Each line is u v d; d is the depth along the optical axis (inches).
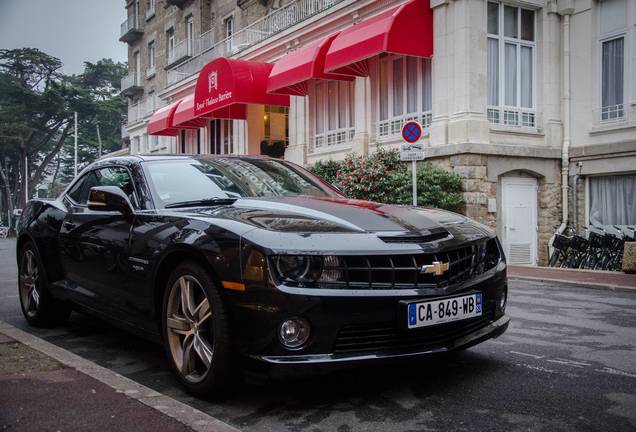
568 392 132.6
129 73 1496.1
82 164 2319.1
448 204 464.1
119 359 167.8
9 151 2080.5
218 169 173.9
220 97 700.7
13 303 273.7
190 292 132.3
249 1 922.7
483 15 485.7
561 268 451.5
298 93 660.1
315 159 681.6
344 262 118.1
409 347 123.1
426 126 532.4
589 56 498.3
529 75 525.3
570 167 511.5
